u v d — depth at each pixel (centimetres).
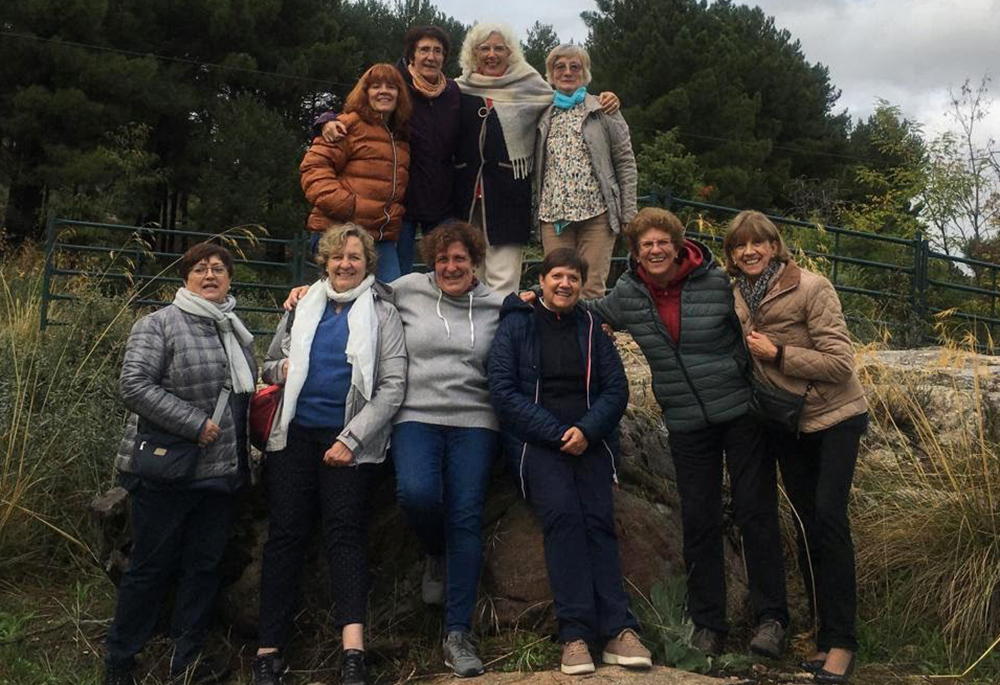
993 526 490
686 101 2322
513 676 404
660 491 494
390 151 526
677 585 445
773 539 431
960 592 482
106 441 622
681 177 1889
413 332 443
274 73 2269
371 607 459
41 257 1323
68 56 1923
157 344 427
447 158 555
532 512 455
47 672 465
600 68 2550
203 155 2109
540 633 436
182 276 446
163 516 431
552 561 412
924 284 1029
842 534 410
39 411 638
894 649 471
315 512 450
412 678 424
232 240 973
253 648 466
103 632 504
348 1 2742
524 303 440
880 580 511
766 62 2642
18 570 564
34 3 1902
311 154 521
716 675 412
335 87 2339
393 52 2645
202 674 448
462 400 435
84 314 728
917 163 1838
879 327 980
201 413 423
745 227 420
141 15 2112
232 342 441
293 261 975
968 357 709
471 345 441
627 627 408
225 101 2175
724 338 430
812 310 410
